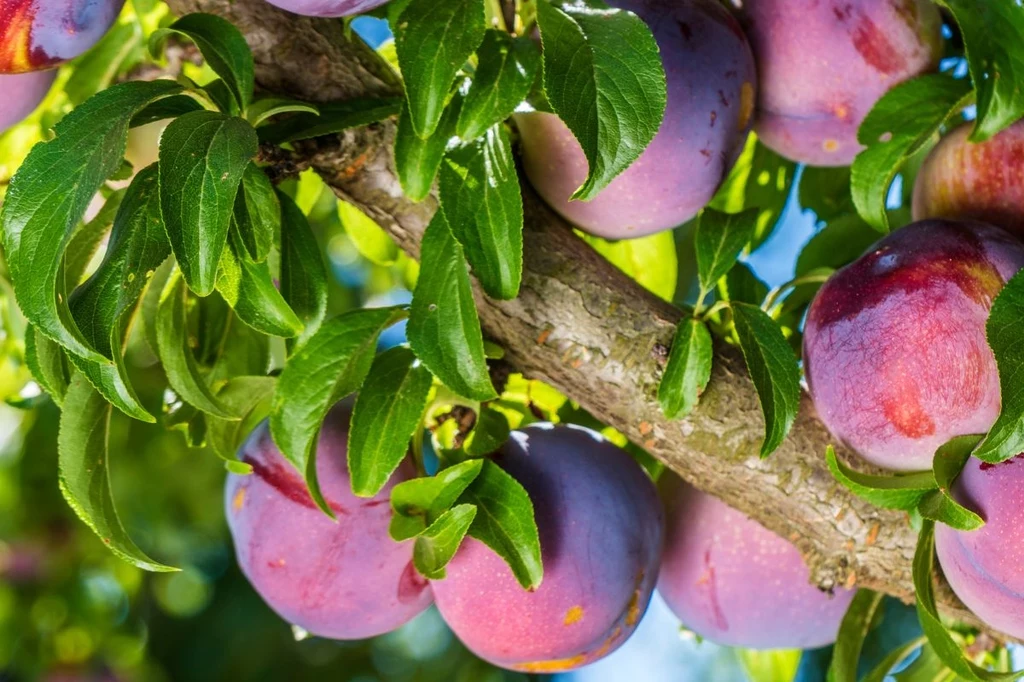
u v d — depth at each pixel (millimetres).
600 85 696
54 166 690
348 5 710
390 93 750
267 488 766
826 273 793
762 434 755
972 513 706
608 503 756
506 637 751
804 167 862
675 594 800
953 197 768
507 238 718
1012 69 744
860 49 773
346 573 760
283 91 742
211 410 740
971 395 721
